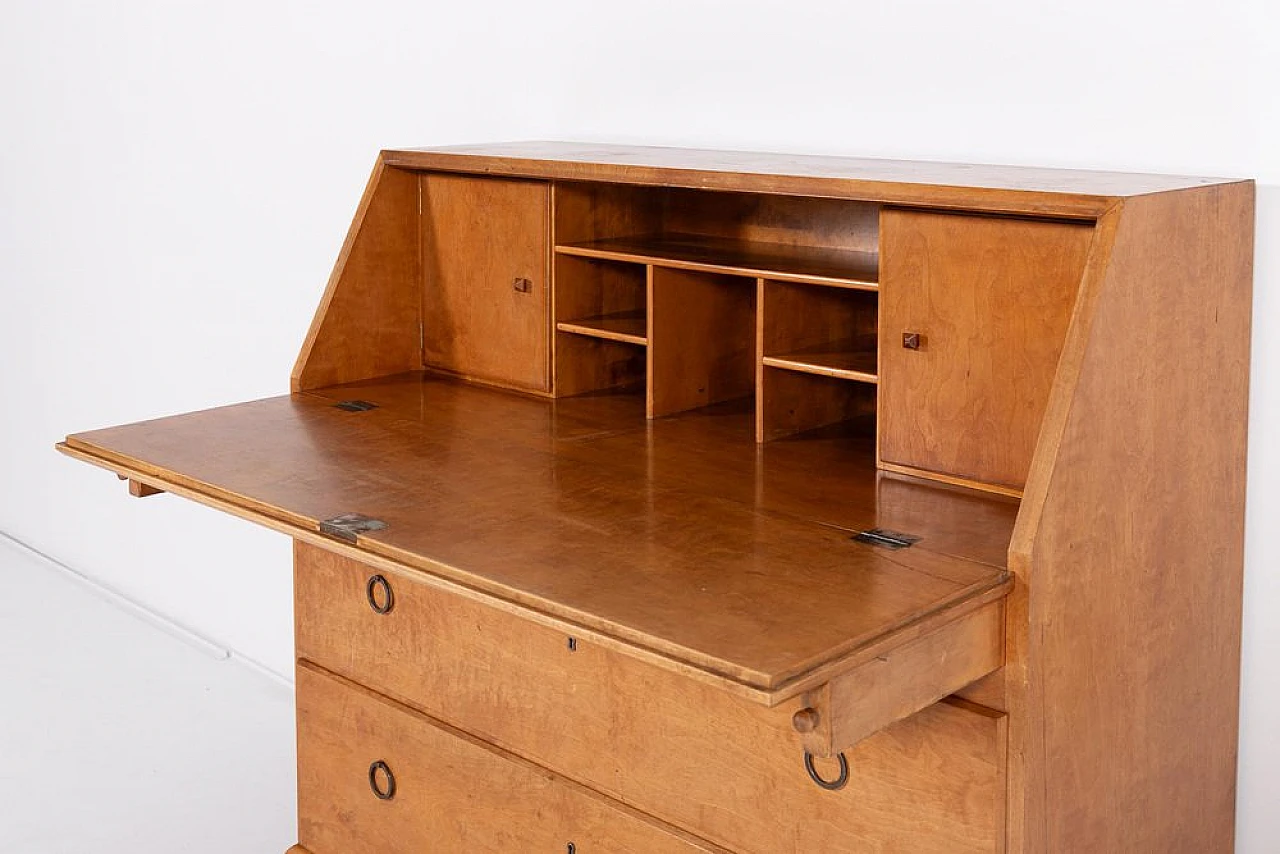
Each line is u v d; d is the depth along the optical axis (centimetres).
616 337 252
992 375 200
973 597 168
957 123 245
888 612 161
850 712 156
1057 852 186
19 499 517
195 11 390
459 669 242
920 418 209
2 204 493
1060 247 189
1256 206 212
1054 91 232
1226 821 224
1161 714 204
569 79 306
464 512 198
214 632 432
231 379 404
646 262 245
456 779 245
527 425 246
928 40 247
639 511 199
